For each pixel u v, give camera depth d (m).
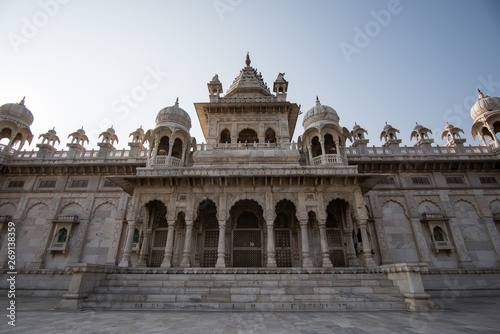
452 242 18.62
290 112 23.86
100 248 18.80
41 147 21.91
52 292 16.97
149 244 17.09
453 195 19.92
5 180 21.19
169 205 15.15
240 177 15.25
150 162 18.69
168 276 11.90
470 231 18.94
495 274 17.14
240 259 16.80
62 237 19.19
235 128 22.34
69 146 21.86
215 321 7.32
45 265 18.36
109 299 10.17
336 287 10.75
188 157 20.30
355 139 22.58
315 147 20.58
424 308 9.41
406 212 19.33
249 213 17.98
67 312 8.95
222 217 14.64
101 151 21.59
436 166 20.61
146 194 15.45
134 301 10.04
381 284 11.12
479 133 22.78
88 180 20.95
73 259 18.45
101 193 20.39
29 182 21.00
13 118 22.61
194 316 8.15
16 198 20.50
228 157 17.92
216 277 11.88
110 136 24.52
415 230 18.73
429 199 19.75
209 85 25.02
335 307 9.50
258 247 17.08
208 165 17.70
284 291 10.63
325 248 14.06
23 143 23.02
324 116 19.36
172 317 7.97
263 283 11.37
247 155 18.02
